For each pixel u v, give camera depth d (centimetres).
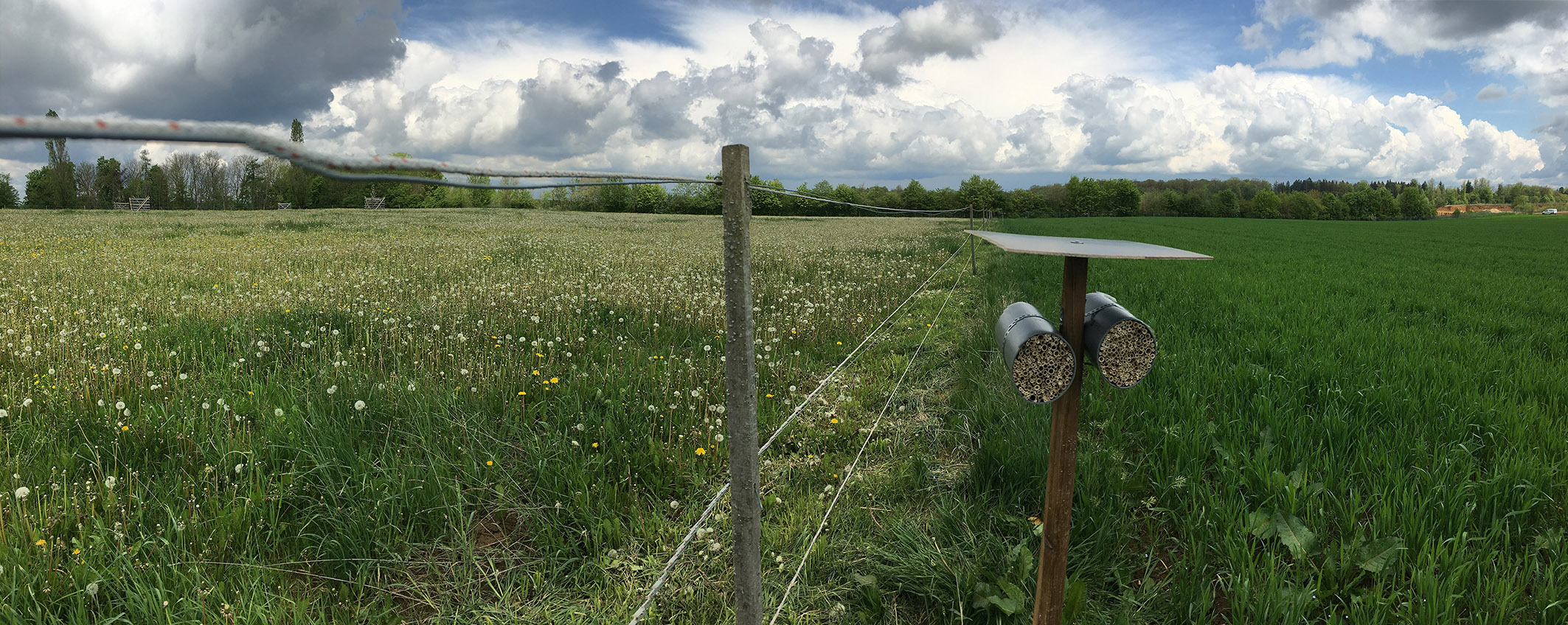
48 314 609
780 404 461
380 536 295
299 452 338
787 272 1151
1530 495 297
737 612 199
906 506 340
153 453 346
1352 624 234
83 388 408
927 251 1555
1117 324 188
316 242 1555
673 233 2247
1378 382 457
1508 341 602
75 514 282
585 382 470
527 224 2708
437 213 3712
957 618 253
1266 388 438
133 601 239
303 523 296
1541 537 272
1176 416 411
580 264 1171
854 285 970
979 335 635
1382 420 396
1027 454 351
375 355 518
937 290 1005
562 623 254
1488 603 237
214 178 6519
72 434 361
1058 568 214
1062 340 194
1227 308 796
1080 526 294
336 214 3300
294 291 782
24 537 263
